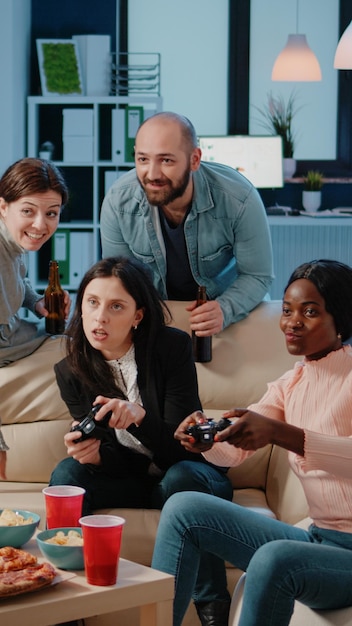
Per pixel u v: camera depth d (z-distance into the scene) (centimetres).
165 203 317
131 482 279
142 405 275
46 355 320
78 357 275
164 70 718
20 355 320
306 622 206
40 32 677
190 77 719
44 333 332
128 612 264
